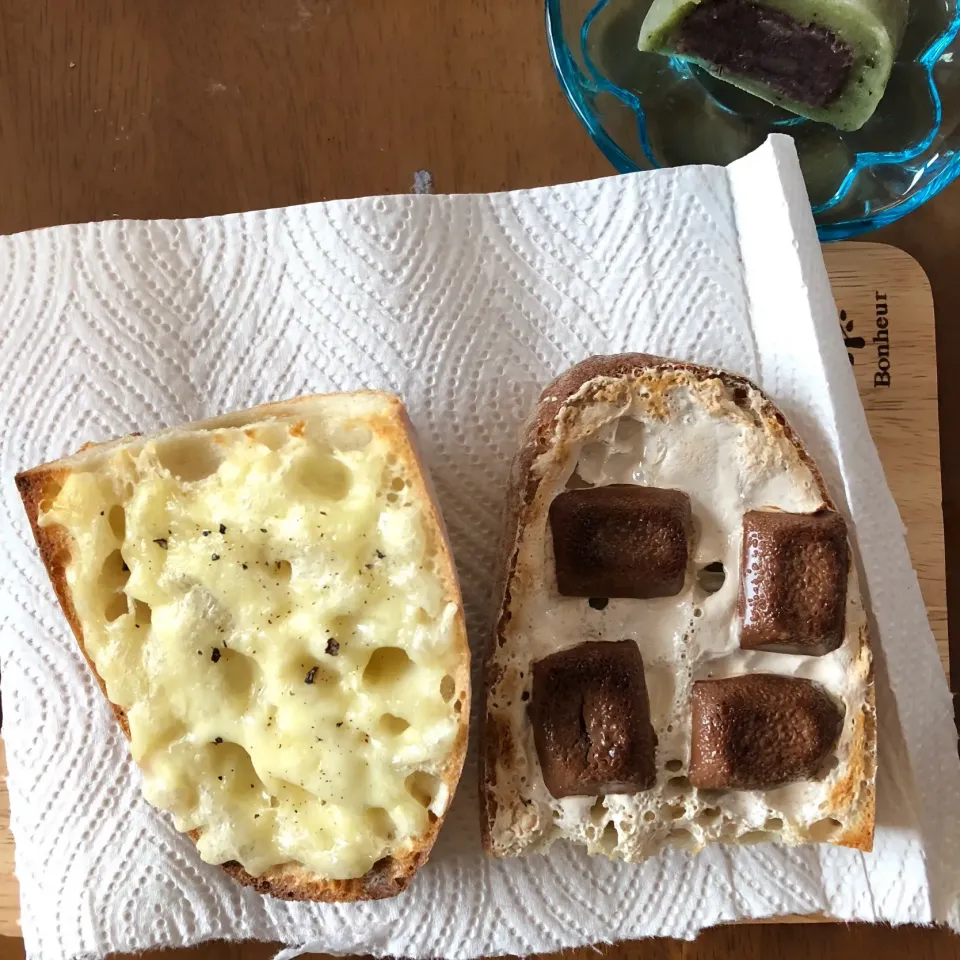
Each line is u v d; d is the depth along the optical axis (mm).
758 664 206
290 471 184
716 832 208
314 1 253
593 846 207
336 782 185
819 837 209
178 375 228
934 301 253
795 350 224
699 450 206
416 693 185
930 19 231
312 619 183
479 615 224
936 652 222
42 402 225
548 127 253
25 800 220
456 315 229
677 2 217
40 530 192
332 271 228
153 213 250
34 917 218
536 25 253
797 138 244
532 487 206
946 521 250
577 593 203
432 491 198
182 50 251
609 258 231
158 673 188
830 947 236
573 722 197
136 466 190
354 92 252
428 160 251
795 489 206
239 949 232
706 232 230
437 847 220
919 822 217
